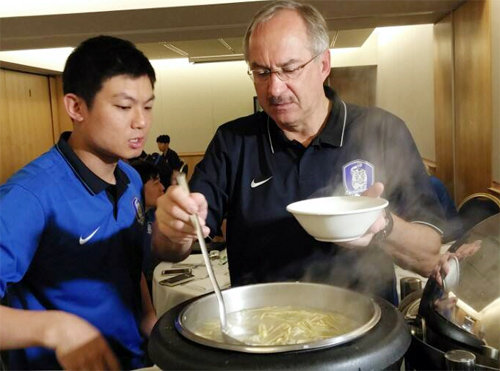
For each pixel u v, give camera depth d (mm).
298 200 1287
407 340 705
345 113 1322
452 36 4227
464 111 3941
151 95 1163
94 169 1212
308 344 638
